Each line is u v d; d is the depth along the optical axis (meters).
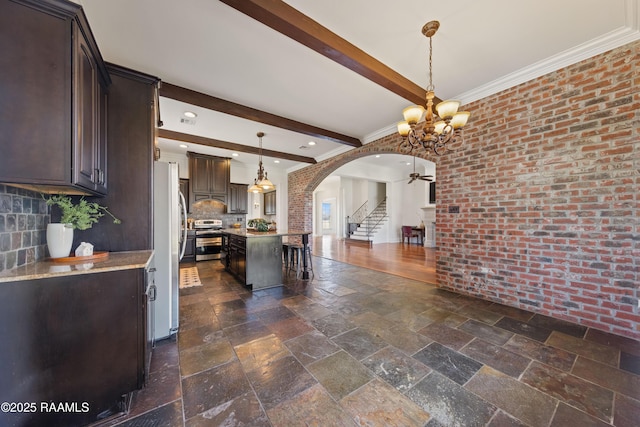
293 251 5.25
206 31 1.97
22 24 1.19
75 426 1.24
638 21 1.89
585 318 2.29
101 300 1.30
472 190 3.09
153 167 2.06
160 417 1.30
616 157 2.11
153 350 1.96
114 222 1.91
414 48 2.21
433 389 1.51
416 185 9.24
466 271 3.19
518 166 2.69
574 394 1.45
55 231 1.52
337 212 11.35
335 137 4.43
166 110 3.47
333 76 2.65
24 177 1.18
